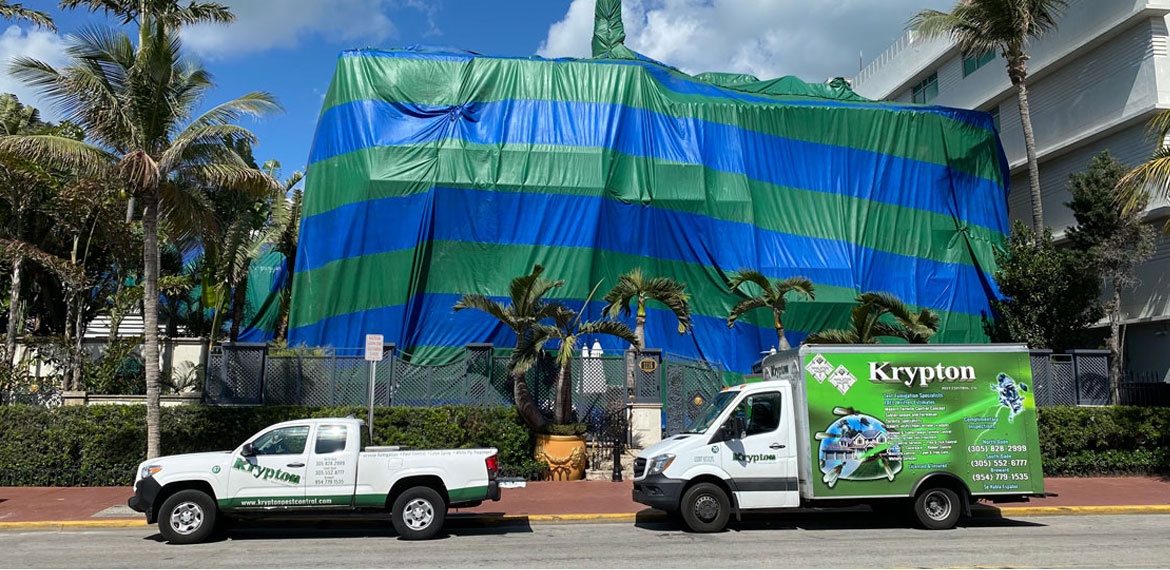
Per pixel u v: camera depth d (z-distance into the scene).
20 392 17.62
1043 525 12.05
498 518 12.23
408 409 16.19
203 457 10.57
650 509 12.97
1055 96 29.03
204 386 16.98
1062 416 17.77
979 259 26.72
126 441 15.72
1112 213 21.08
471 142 22.83
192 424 15.70
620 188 23.28
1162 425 17.84
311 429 10.83
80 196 18.39
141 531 11.60
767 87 30.80
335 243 22.00
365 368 16.77
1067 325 21.84
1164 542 10.35
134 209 20.03
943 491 11.43
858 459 11.16
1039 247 22.92
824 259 24.81
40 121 22.98
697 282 23.64
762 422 11.51
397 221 21.86
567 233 22.41
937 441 11.34
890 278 25.50
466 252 22.03
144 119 13.78
